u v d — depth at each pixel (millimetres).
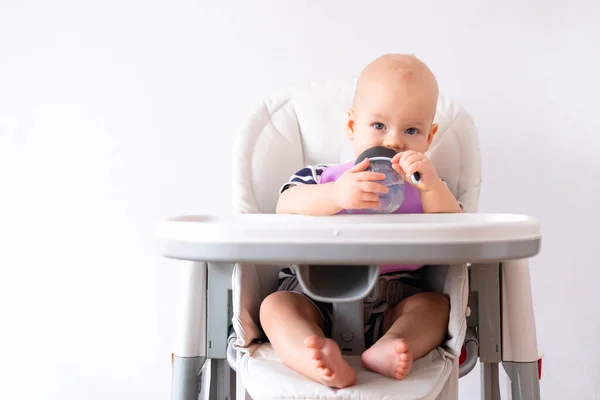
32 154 1612
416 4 1563
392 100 1087
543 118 1557
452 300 991
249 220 958
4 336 1624
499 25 1555
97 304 1616
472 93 1565
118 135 1604
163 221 856
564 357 1578
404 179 976
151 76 1597
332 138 1267
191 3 1587
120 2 1596
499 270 1061
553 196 1562
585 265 1563
